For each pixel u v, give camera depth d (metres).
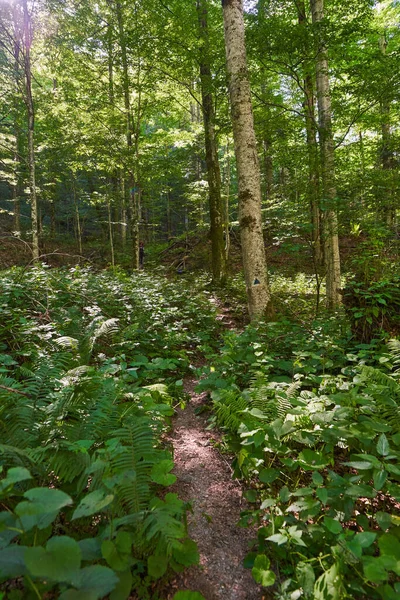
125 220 23.56
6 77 12.71
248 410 2.88
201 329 7.19
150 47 11.41
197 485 2.70
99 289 7.54
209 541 2.17
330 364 3.76
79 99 13.35
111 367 3.65
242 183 6.02
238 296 10.50
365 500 2.40
